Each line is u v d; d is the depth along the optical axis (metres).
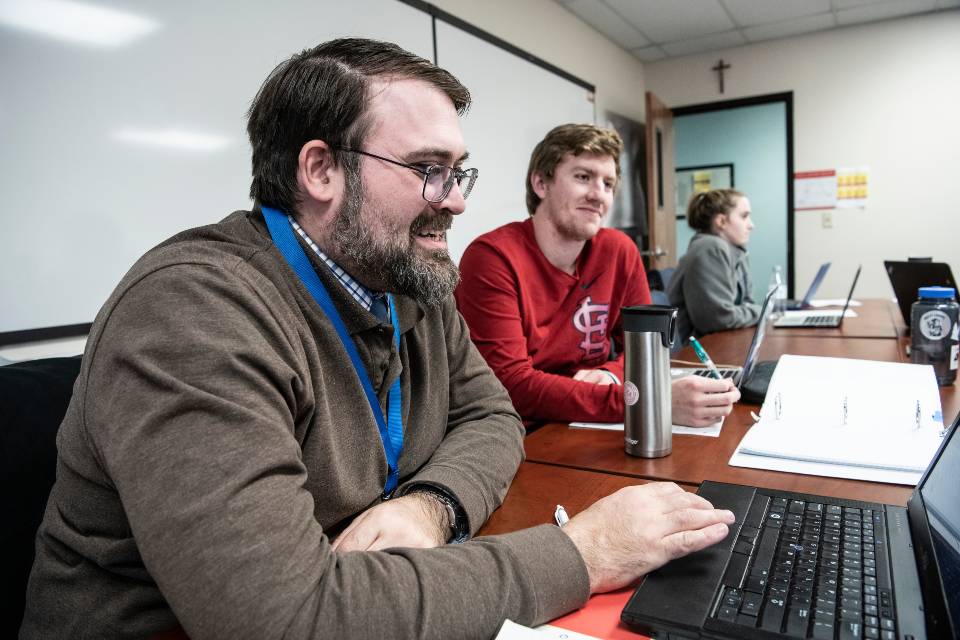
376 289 0.86
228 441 0.52
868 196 4.67
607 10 4.10
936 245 4.52
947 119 4.39
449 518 0.73
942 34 4.35
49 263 1.49
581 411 1.19
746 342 2.10
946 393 1.26
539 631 0.54
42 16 1.46
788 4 4.11
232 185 1.92
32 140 1.45
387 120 0.76
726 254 2.72
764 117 5.38
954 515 0.53
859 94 4.62
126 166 1.64
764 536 0.65
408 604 0.51
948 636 0.43
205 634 0.47
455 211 0.83
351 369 0.78
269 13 2.02
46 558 0.64
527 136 3.54
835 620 0.50
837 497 0.75
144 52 1.67
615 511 0.65
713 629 0.50
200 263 0.64
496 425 0.96
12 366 0.79
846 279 4.80
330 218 0.78
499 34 3.34
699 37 4.70
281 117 0.78
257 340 0.61
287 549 0.51
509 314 1.47
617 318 1.80
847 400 1.06
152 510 0.49
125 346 0.54
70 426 0.61
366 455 0.79
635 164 5.19
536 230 1.63
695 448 1.00
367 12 2.40
